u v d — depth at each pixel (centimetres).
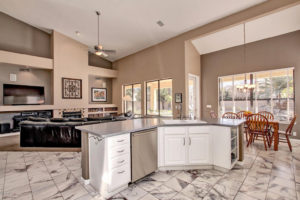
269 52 464
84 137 231
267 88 477
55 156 344
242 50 521
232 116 458
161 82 614
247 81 514
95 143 211
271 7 326
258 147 386
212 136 269
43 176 251
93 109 723
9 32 529
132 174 216
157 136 259
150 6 389
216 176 245
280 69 443
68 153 365
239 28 457
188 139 266
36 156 344
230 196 194
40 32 594
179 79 529
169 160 263
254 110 503
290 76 436
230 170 264
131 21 471
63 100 610
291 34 426
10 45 531
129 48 668
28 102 563
